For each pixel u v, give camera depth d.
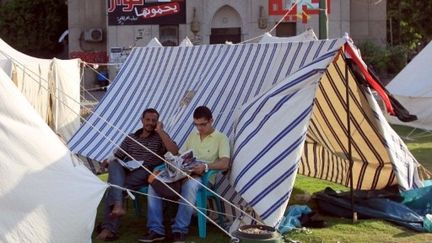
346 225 7.01
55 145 5.92
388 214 7.19
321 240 6.46
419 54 15.37
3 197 5.49
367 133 7.54
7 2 36.78
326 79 7.13
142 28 30.52
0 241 5.40
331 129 7.83
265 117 6.63
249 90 7.71
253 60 8.01
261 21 29.86
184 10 30.39
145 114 7.11
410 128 14.76
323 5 12.17
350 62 6.77
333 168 8.45
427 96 14.38
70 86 13.71
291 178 6.34
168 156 6.67
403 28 36.06
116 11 30.55
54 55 37.84
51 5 36.53
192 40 30.31
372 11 31.69
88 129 9.45
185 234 6.46
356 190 7.98
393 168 7.48
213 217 7.01
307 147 8.56
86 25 32.91
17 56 12.54
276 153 6.44
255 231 5.43
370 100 7.14
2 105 5.68
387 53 30.00
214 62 8.61
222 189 6.96
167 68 9.47
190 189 6.48
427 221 6.85
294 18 29.53
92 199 5.91
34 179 5.66
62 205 5.74
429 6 31.83
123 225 7.24
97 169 9.12
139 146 7.08
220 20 30.55
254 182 6.45
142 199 8.15
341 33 30.14
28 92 11.89
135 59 10.31
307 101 6.47
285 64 7.52
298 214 7.07
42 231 5.61
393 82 15.51
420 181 7.69
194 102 8.24
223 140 6.91
